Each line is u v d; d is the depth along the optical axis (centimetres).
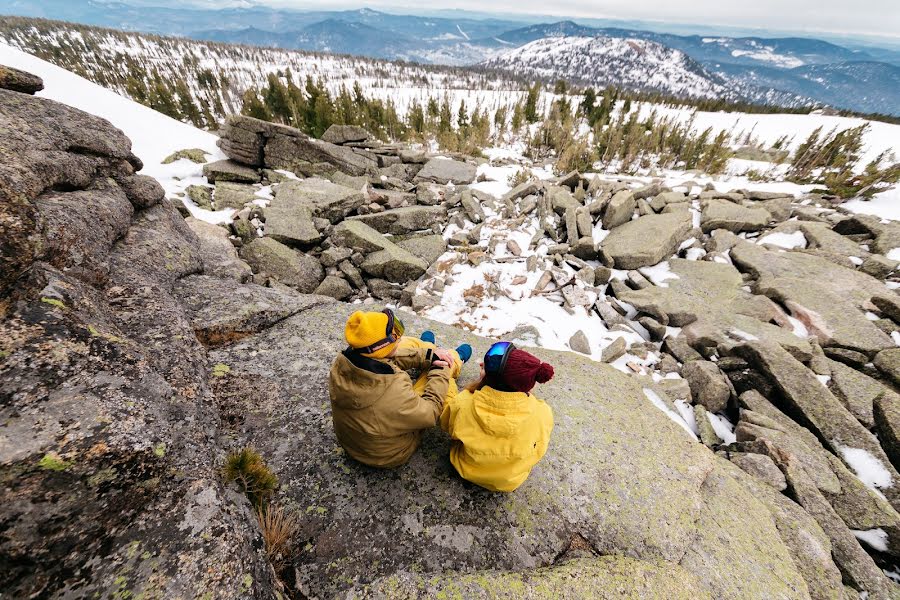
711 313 711
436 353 333
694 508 319
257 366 368
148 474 187
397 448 273
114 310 294
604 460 342
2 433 156
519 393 248
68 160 349
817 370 599
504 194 1329
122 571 161
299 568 240
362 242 936
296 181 1217
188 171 1275
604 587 233
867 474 468
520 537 272
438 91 8669
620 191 1101
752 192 1195
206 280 456
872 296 713
